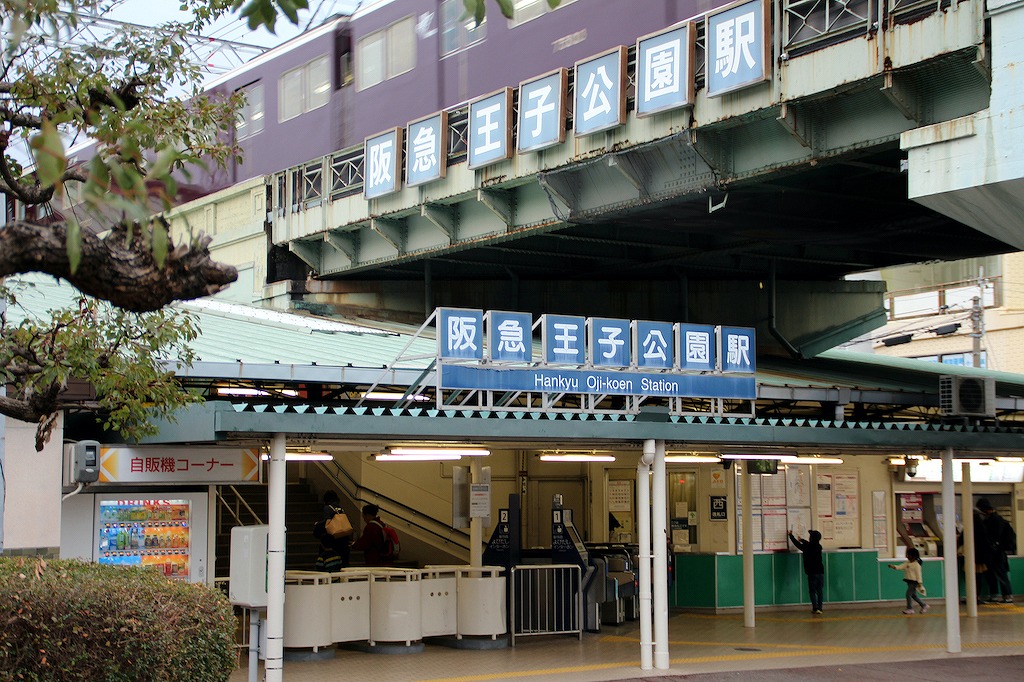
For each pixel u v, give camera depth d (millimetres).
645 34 18828
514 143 20688
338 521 18250
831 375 23578
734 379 16328
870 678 15945
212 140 13859
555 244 23812
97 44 11688
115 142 8203
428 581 17688
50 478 13680
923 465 26547
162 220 5219
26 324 11508
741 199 20250
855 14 15820
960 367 31062
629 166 18859
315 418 13164
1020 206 14750
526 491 25156
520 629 18562
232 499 23438
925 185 15242
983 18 14570
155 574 10883
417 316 26984
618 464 24906
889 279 45500
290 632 16422
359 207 24016
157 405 11430
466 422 14352
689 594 23453
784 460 21422
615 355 15250
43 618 9125
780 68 16469
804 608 24078
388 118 24359
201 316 20469
